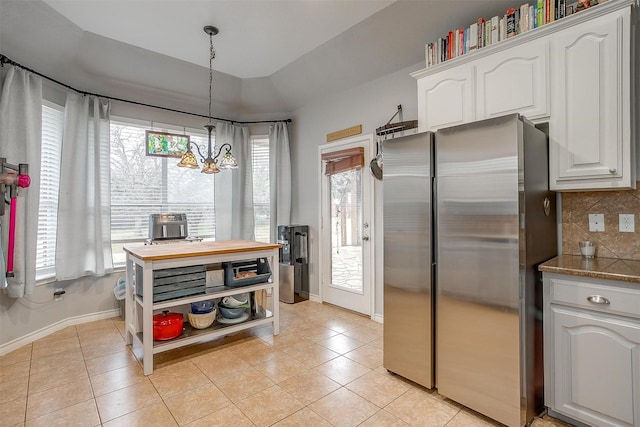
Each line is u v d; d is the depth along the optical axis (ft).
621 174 5.84
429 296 7.04
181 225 12.71
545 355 6.27
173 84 12.84
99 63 11.02
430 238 7.00
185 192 14.32
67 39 9.84
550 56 6.54
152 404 6.80
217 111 14.87
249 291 9.89
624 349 5.36
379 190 11.61
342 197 13.11
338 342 9.93
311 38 10.51
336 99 13.12
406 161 7.42
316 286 14.25
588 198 7.18
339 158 12.92
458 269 6.61
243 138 15.34
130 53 11.14
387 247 7.87
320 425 6.17
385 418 6.37
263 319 10.21
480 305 6.29
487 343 6.20
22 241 8.91
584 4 6.35
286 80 13.38
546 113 6.59
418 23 9.19
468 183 6.42
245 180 15.28
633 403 5.28
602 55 5.96
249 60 12.01
